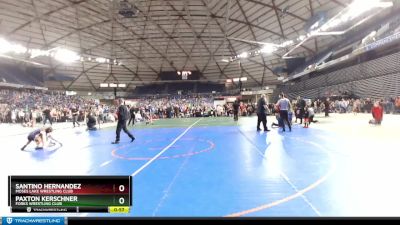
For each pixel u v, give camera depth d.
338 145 8.43
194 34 39.22
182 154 7.98
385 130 11.69
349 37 34.19
